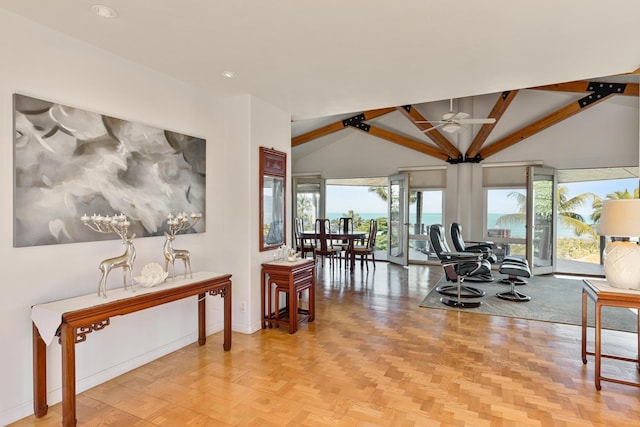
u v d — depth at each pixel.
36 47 2.21
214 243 3.63
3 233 2.05
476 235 7.42
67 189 2.34
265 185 3.86
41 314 2.05
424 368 2.80
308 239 7.71
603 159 6.39
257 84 3.33
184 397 2.38
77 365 2.45
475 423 2.08
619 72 3.02
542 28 2.28
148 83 2.93
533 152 6.91
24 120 2.13
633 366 2.82
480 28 2.29
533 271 6.71
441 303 4.70
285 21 2.21
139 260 2.85
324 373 2.72
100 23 2.22
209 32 2.34
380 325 3.84
